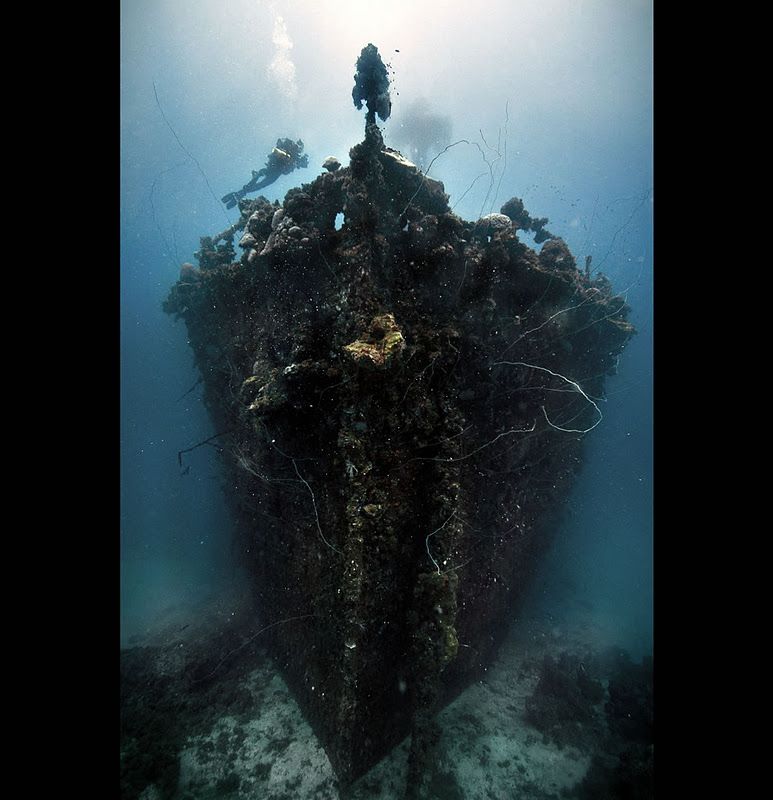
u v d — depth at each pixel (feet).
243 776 15.57
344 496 13.30
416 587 13.93
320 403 14.21
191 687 20.33
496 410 17.74
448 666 17.08
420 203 16.60
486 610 18.53
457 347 15.17
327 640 14.52
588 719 18.80
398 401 13.96
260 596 20.33
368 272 13.92
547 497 22.21
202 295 22.09
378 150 15.01
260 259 16.40
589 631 27.30
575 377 22.38
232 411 20.11
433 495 14.28
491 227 19.02
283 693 18.78
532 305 18.92
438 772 15.55
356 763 14.20
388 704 14.88
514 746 17.24
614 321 23.86
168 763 16.14
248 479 19.40
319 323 14.97
